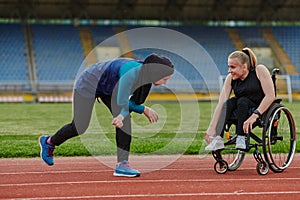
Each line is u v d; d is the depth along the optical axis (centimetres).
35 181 679
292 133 775
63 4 3847
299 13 4153
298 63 3822
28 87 3300
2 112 2381
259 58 3853
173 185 644
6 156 1024
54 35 3891
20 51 3706
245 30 4119
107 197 570
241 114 720
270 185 648
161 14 3991
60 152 1049
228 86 749
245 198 566
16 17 3922
